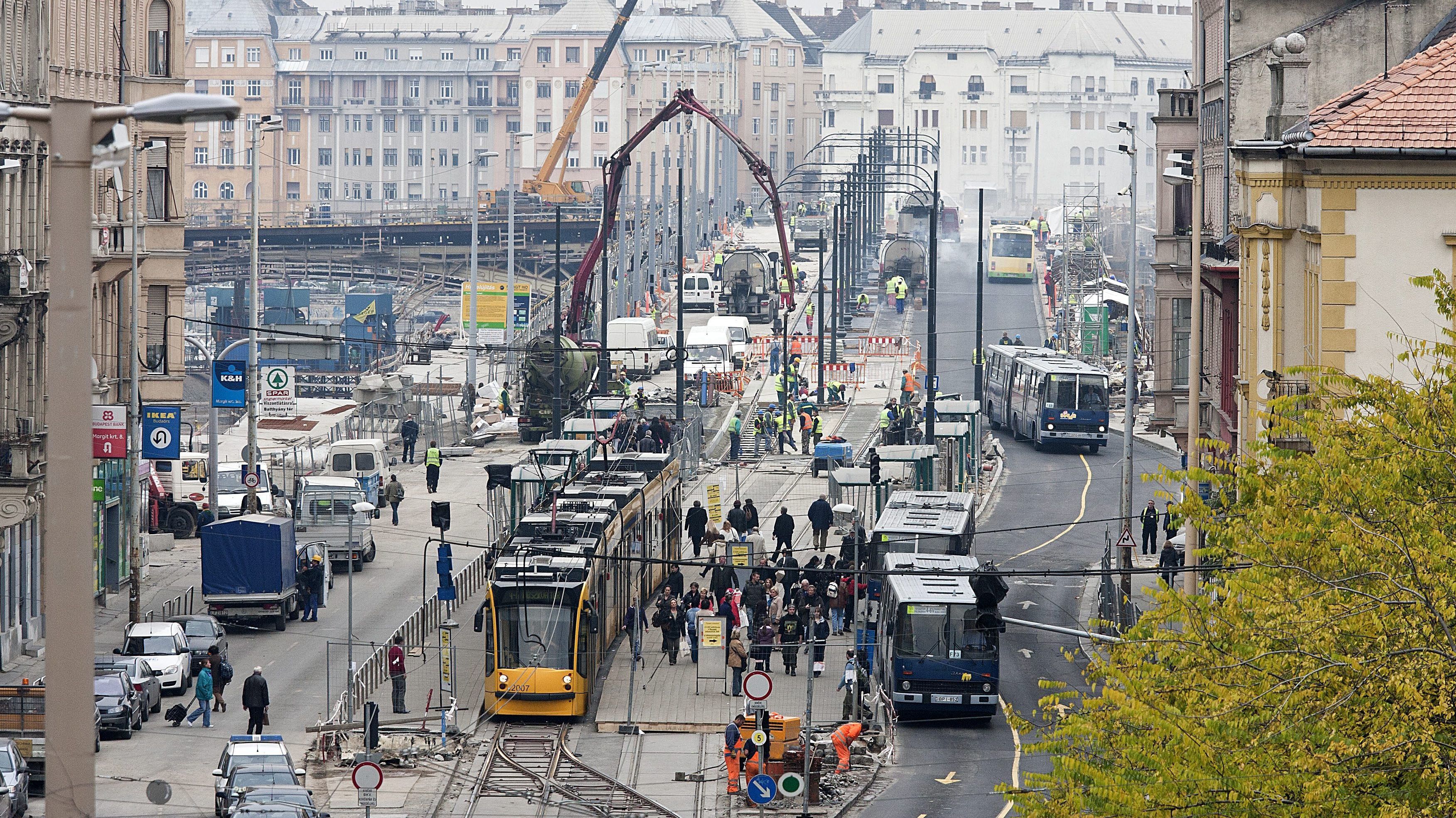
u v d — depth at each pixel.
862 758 132.50
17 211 165.25
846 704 141.38
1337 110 127.75
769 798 113.56
